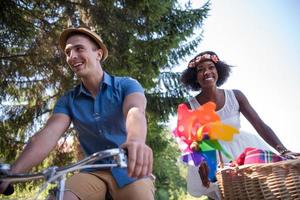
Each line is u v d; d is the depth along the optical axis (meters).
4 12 5.57
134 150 1.09
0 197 1.68
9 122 7.09
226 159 2.52
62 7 6.70
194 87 2.98
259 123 2.75
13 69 6.46
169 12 7.91
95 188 1.71
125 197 1.73
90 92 1.89
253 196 1.83
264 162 2.04
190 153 2.25
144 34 7.27
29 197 1.12
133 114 1.57
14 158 6.99
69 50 1.83
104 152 1.02
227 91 2.84
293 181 1.72
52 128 1.82
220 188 2.02
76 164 1.04
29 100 7.22
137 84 1.84
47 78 6.84
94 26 6.76
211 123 2.18
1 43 6.03
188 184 2.66
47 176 1.04
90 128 1.82
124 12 6.83
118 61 6.65
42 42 6.54
